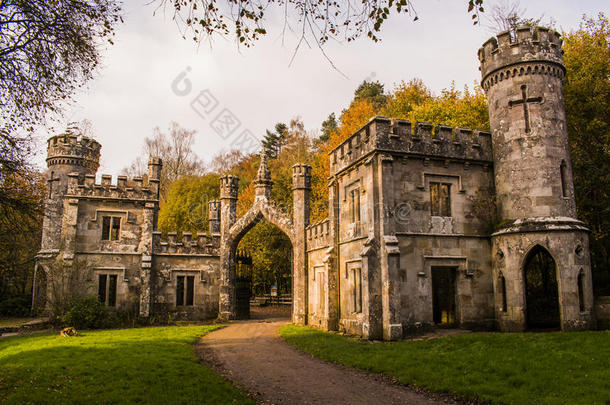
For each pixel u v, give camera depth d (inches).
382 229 650.8
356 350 553.6
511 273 657.0
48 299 919.7
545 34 698.2
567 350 445.1
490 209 717.3
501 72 712.4
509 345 487.2
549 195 655.8
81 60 395.9
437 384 376.5
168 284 1031.0
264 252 1427.2
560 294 614.2
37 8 362.3
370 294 640.4
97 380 389.4
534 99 682.2
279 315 1201.4
